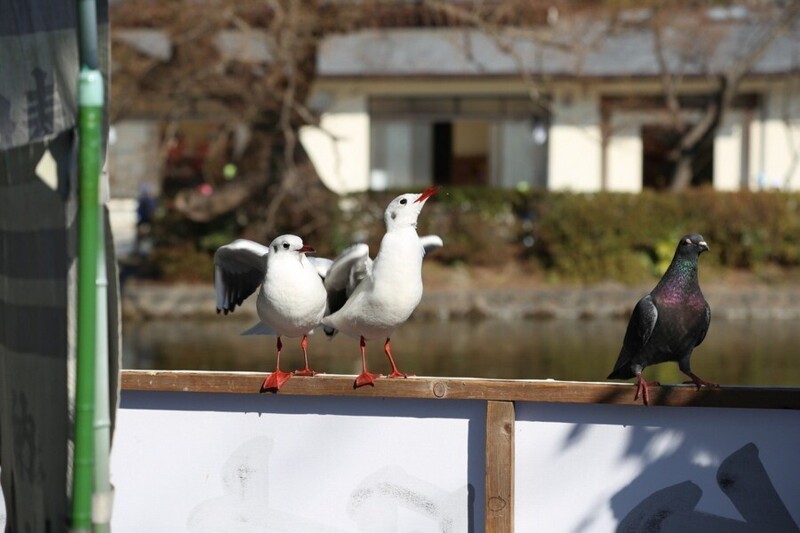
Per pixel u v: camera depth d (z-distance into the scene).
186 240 18.78
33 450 3.57
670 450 4.38
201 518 4.63
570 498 4.43
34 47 3.34
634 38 23.39
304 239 18.72
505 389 4.40
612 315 17.39
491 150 24.33
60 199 3.29
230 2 16.73
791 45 22.52
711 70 21.73
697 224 18.78
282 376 4.52
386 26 22.84
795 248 18.77
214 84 17.27
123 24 17.44
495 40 19.00
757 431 4.33
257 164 18.69
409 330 15.70
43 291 3.42
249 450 4.61
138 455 4.66
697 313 4.51
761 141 23.27
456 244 18.83
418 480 4.51
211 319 17.09
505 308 17.47
